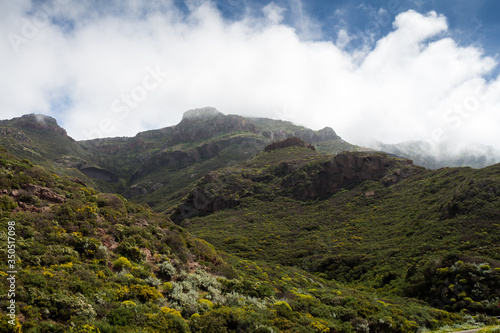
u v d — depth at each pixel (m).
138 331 14.97
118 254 23.58
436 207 64.06
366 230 69.19
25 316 13.55
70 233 22.80
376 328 23.98
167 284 21.75
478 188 58.81
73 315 14.73
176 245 29.17
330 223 79.50
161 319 16.75
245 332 18.25
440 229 54.12
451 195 63.88
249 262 44.47
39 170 29.92
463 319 29.75
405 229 62.34
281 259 63.00
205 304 20.66
